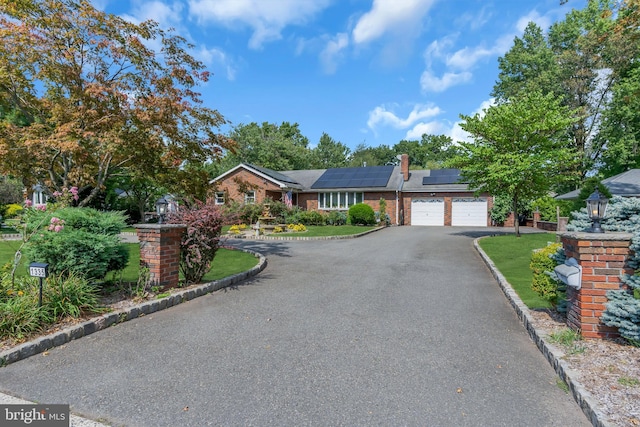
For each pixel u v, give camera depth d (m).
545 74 26.92
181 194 11.16
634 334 3.69
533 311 5.27
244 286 7.34
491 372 3.56
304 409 2.89
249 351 4.06
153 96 9.26
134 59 9.43
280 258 11.12
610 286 4.02
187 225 6.77
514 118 15.06
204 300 6.25
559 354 3.71
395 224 26.59
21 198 25.73
